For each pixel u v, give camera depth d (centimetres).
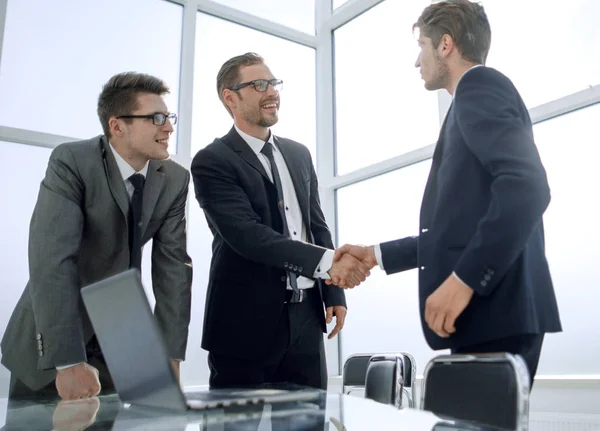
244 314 199
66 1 396
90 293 97
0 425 82
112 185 190
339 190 496
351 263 192
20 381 183
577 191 331
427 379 116
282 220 211
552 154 345
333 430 70
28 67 373
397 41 470
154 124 197
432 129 427
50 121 375
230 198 204
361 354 260
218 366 200
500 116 134
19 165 362
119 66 411
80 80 391
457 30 154
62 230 176
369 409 86
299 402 95
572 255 329
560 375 324
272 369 199
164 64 433
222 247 211
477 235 127
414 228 431
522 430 93
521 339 129
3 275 349
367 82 489
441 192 143
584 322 320
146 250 387
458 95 144
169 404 90
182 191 210
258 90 219
